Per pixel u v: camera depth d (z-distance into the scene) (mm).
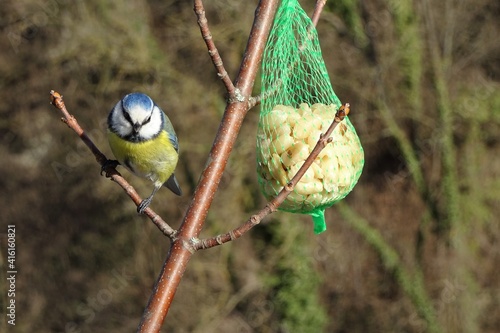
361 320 19125
